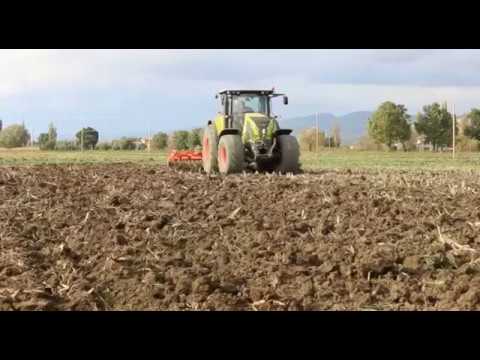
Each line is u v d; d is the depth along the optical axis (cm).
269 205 1470
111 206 1473
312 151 7756
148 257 1001
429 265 924
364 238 1077
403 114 8319
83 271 939
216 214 1340
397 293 812
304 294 817
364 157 5253
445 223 1214
